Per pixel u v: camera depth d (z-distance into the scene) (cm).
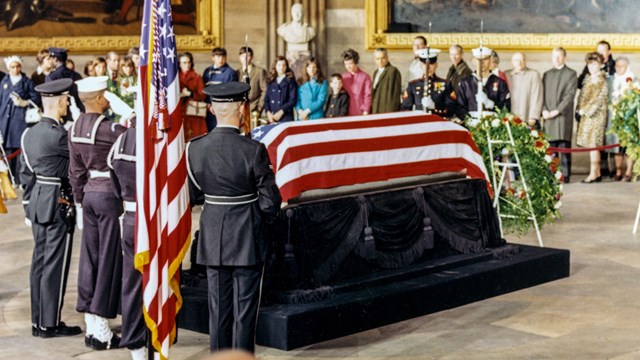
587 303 809
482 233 867
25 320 794
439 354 681
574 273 912
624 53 1636
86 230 708
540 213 1021
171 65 630
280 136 744
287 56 1655
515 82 1500
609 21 1644
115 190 668
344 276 759
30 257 1036
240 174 609
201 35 1675
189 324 748
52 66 1505
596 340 710
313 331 700
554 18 1653
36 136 725
